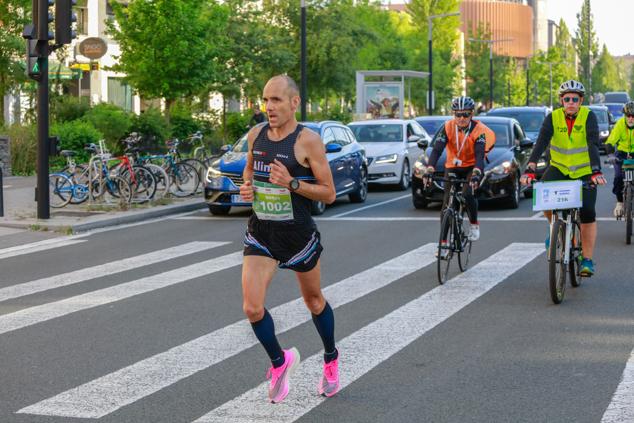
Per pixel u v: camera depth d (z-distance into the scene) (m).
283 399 6.59
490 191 20.00
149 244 15.38
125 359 7.78
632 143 14.06
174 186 23.27
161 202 21.56
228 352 7.96
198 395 6.71
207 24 36.75
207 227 17.84
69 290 11.14
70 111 34.78
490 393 6.68
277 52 47.16
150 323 9.19
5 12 33.16
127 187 20.91
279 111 6.29
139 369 7.45
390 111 50.06
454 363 7.49
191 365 7.55
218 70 42.84
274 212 6.34
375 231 16.64
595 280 11.32
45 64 18.06
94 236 16.62
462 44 124.31
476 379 7.03
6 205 20.88
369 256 13.55
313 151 6.32
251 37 46.31
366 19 71.06
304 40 33.25
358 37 56.00
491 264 12.65
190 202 21.78
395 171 26.27
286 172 6.25
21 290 11.21
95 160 21.16
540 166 23.28
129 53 36.41
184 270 12.52
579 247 10.71
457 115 11.68
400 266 12.58
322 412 6.30
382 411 6.30
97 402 6.57
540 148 10.63
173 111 40.88
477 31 105.50
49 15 18.08
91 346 8.27
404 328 8.78
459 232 11.66
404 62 73.69
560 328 8.73
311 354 7.86
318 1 54.28
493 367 7.36
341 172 21.34
